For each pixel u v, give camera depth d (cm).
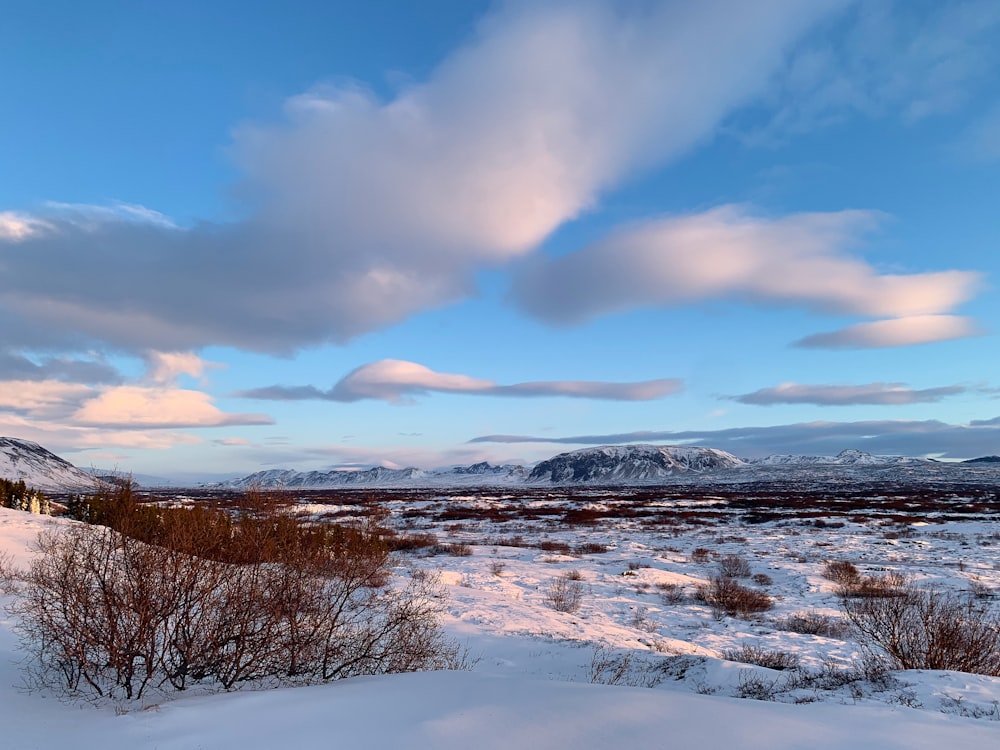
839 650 1231
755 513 5812
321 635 716
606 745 379
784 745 384
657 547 3347
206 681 644
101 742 422
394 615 841
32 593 652
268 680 671
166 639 626
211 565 648
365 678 633
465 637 1241
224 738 415
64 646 579
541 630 1345
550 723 417
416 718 430
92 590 602
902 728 421
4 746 418
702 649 1252
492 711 443
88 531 641
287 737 410
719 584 1962
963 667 902
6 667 615
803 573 2395
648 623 1569
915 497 8262
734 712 453
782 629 1507
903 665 945
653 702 473
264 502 754
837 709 475
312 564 729
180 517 658
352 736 402
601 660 1088
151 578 604
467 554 2898
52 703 532
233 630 651
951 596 1820
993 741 396
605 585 2131
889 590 1925
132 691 585
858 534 3991
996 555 2878
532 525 4875
